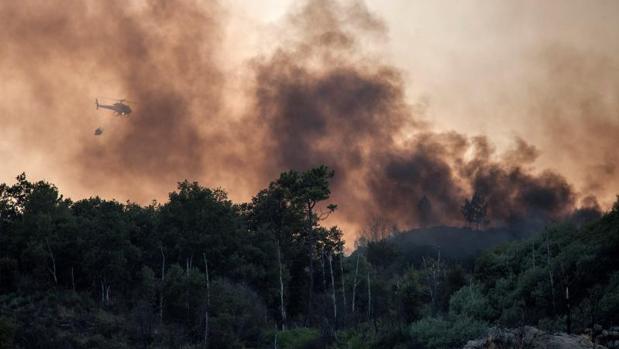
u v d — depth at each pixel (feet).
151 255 257.96
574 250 140.67
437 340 132.36
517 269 162.20
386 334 159.84
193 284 218.18
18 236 234.17
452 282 191.01
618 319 107.96
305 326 244.01
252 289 250.98
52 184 260.42
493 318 143.84
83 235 237.86
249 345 203.62
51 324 187.93
